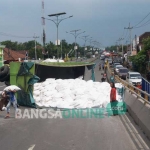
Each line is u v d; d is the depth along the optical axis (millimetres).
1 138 10750
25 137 10859
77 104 17266
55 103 17922
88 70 25906
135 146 9484
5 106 16266
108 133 11430
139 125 12539
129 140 10289
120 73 49188
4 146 9625
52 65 22484
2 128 12516
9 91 15258
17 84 19203
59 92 18922
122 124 13195
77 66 24188
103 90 20203
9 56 78875
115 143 9898
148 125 10539
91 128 12383
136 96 14977
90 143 9922
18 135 11195
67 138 10641
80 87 19438
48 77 23562
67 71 24578
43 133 11492
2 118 14875
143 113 11922
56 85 19547
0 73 20547
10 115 15695
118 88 19656
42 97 18641
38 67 22312
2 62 67062
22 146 9602
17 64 19234
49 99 18359
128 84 18578
